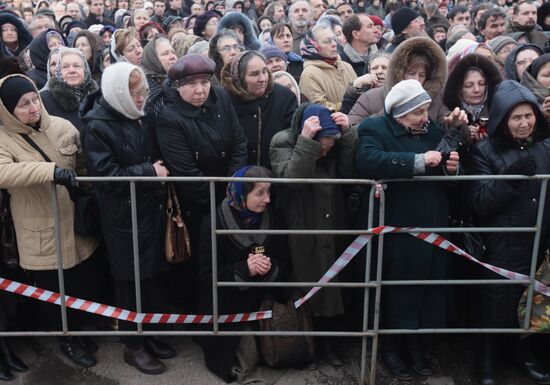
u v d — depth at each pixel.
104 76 3.08
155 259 3.27
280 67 4.70
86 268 3.45
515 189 3.12
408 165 2.99
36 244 3.17
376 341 3.22
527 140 3.21
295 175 3.11
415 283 3.15
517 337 3.39
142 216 3.20
